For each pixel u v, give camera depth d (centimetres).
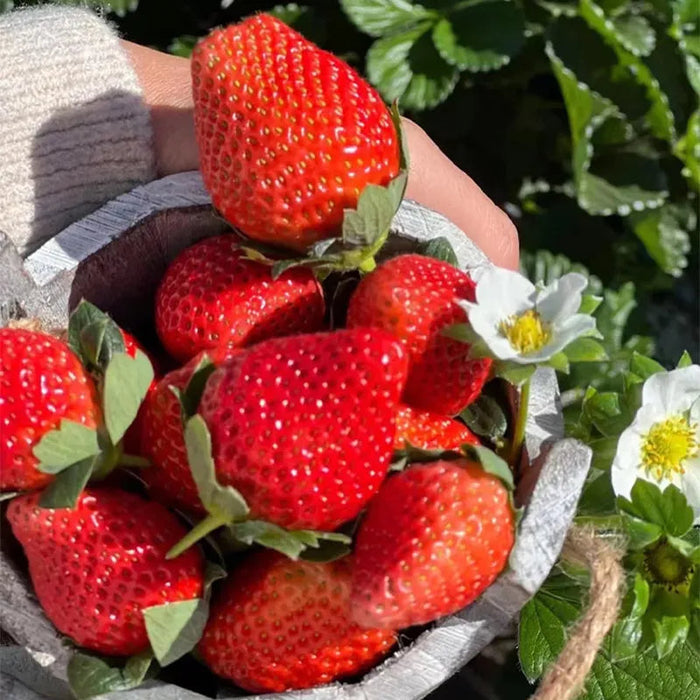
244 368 31
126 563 32
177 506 33
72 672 32
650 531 35
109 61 41
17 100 39
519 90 72
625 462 36
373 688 33
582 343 34
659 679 38
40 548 32
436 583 31
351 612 31
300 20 68
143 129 41
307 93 34
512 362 33
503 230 48
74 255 36
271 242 35
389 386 31
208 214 37
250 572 33
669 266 71
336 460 31
